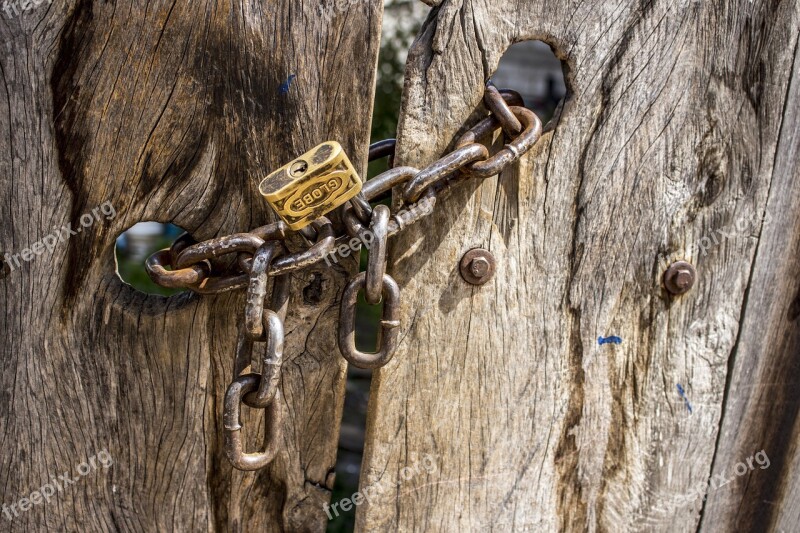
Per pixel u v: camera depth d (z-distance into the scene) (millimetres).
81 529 1341
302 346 1254
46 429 1271
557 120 1224
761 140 1325
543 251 1284
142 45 1075
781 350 1473
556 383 1367
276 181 983
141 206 1152
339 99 1136
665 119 1265
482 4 1133
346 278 1223
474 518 1404
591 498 1463
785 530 1595
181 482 1312
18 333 1211
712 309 1408
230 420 1062
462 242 1238
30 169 1123
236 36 1090
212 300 1197
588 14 1178
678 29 1217
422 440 1329
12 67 1072
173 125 1117
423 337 1270
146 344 1226
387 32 3488
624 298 1355
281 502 1369
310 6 1092
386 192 1178
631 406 1424
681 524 1525
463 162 1056
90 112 1100
